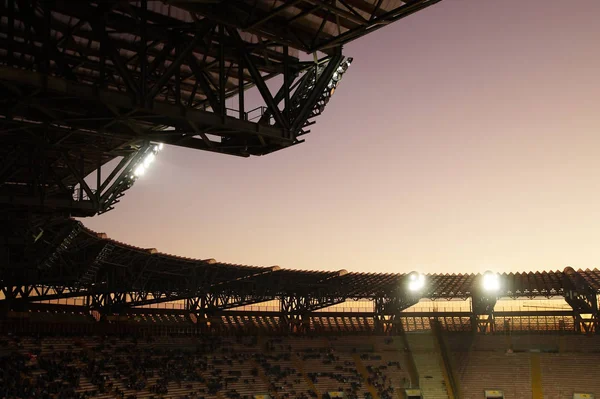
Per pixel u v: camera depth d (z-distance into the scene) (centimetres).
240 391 7306
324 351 9081
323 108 2623
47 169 3541
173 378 6938
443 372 8844
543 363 8738
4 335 6450
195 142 2561
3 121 2673
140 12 2261
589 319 9062
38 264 5050
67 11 2092
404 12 2202
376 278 8906
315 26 2470
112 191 3672
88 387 5909
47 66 2053
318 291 9288
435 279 9050
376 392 8225
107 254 6106
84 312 7875
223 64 2331
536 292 9000
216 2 2061
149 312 8344
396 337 9631
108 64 2758
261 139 2494
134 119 2216
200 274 7775
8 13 2145
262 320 9338
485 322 9606
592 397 8031
